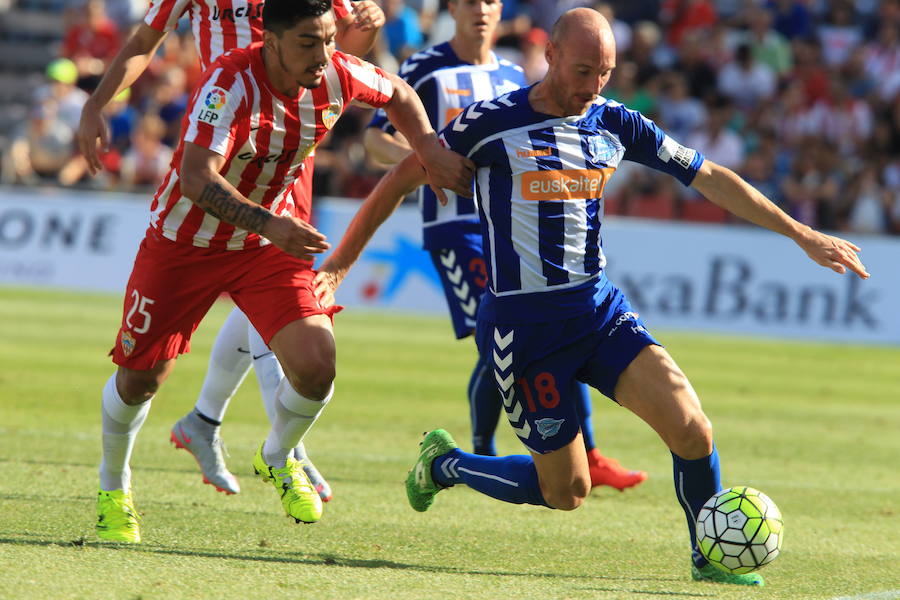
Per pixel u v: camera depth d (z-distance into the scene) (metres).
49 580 13.02
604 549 16.58
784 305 51.72
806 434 28.92
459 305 22.12
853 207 58.94
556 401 15.12
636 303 52.06
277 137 14.70
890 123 64.12
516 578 14.48
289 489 16.06
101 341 39.16
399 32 64.88
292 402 15.59
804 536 17.98
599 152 14.91
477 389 21.14
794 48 69.00
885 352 48.19
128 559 14.30
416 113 15.88
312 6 13.61
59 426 24.69
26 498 17.69
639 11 74.94
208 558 14.64
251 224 13.70
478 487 16.48
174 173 14.99
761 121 62.91
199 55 17.66
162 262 15.44
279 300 15.44
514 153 14.83
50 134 60.69
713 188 15.33
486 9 22.52
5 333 39.94
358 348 41.25
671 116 63.47
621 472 20.58
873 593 14.37
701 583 14.60
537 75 61.69
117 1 75.88
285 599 12.80
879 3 75.25
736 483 22.48
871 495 21.78
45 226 56.38
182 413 27.38
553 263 14.89
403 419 28.28
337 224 53.47
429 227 22.16
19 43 81.06
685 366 41.03
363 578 14.00
